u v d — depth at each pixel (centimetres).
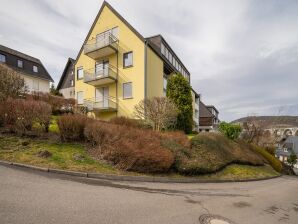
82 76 2302
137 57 1869
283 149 6112
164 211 466
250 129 2956
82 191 506
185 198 597
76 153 774
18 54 2970
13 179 505
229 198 679
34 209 374
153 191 617
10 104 820
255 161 1650
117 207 444
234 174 1183
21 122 812
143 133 957
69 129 859
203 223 432
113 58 2028
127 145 781
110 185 604
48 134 906
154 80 1980
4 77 1036
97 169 697
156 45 2230
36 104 852
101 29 2122
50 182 530
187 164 915
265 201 718
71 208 401
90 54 2073
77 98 2323
